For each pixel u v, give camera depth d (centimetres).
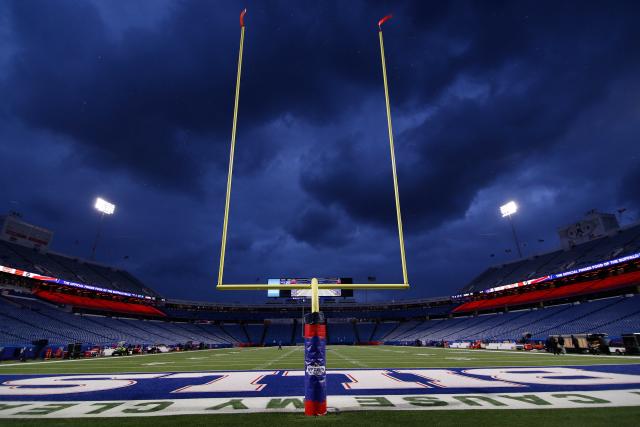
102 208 4047
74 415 391
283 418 366
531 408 405
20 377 861
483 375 805
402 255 479
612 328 2284
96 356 1977
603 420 342
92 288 3297
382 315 5272
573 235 3612
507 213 4369
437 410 401
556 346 1681
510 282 3819
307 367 392
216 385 665
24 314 2456
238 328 5038
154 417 376
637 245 2719
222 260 487
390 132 559
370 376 827
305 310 5341
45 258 3238
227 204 515
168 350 2791
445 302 4881
